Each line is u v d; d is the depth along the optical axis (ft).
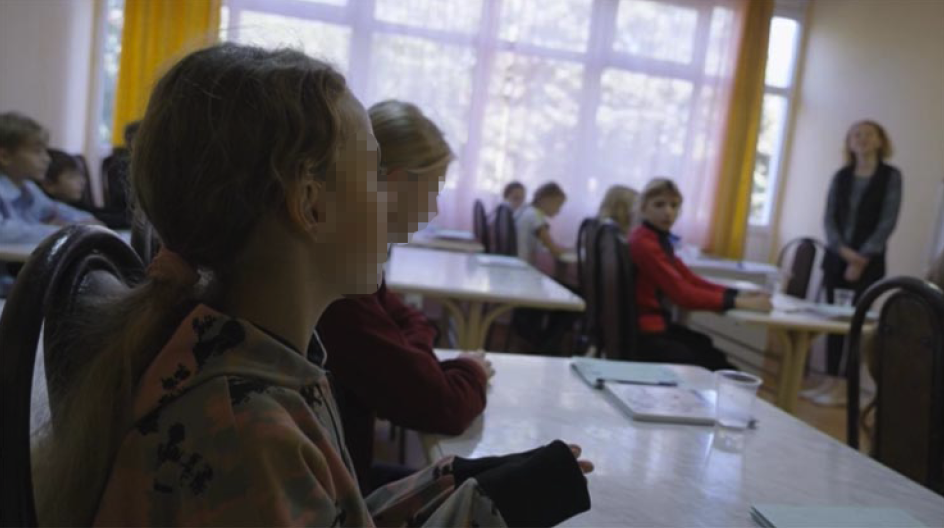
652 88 18.44
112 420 1.53
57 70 14.76
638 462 3.25
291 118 1.53
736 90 18.63
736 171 18.89
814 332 9.00
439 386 3.42
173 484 1.44
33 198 9.11
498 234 14.80
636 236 9.18
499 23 17.47
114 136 15.64
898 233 15.14
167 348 1.57
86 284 1.79
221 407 1.47
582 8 17.87
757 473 3.23
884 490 3.15
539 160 18.12
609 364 4.90
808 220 18.80
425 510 2.58
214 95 1.53
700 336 9.26
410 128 3.25
